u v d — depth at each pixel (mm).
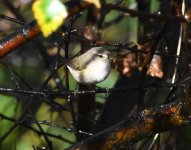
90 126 11844
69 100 8570
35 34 6793
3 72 14805
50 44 13703
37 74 16016
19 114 13750
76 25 14023
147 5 12195
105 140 6926
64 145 13805
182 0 8570
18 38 6836
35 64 16250
